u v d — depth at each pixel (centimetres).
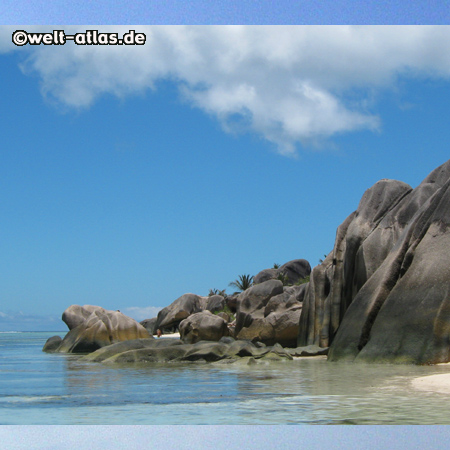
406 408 767
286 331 2802
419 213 1892
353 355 1736
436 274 1633
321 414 730
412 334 1575
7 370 1697
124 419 730
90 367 1791
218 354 1902
